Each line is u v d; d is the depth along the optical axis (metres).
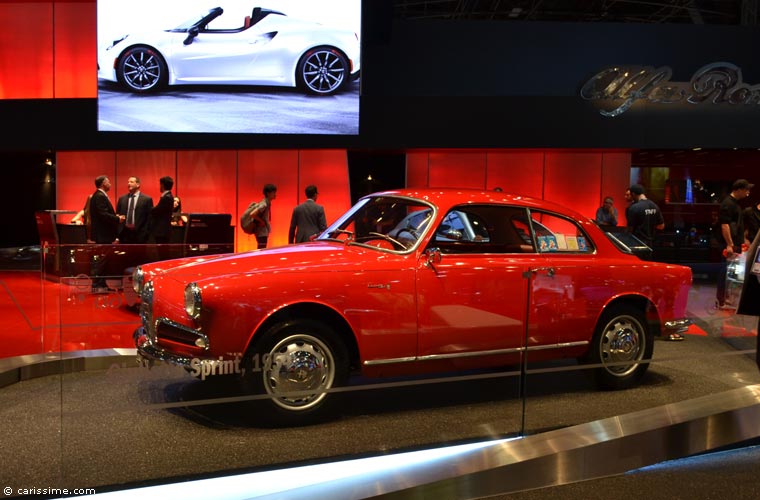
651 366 4.57
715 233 8.27
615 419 3.66
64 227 8.83
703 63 14.77
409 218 4.45
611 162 16.22
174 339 3.71
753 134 14.55
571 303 4.41
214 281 3.65
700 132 14.52
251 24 13.83
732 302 4.67
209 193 15.54
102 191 8.90
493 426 3.75
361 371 3.98
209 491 2.88
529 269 4.30
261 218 8.87
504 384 3.96
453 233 4.34
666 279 4.69
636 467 3.47
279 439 3.53
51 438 3.51
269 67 13.94
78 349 4.75
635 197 9.59
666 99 14.39
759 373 4.59
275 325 3.73
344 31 13.97
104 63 13.70
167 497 2.80
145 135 13.95
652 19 18.19
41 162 15.88
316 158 15.70
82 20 14.57
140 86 13.81
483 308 4.18
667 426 3.55
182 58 13.78
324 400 3.81
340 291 3.86
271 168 15.64
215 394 3.58
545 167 16.16
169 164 15.41
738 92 14.42
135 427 3.26
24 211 15.97
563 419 3.92
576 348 4.46
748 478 3.38
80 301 4.82
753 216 8.34
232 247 5.66
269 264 3.96
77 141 13.96
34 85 14.59
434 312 4.08
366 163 15.98
